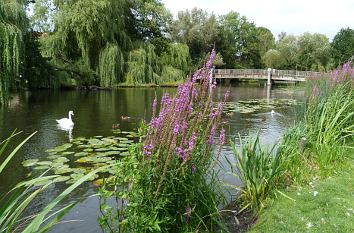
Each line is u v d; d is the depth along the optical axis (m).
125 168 3.35
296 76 40.28
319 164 6.07
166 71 32.53
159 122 3.36
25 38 21.88
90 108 16.86
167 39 39.16
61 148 8.68
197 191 3.80
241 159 5.25
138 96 22.86
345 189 5.18
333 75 9.05
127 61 29.94
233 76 44.06
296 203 4.77
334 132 6.66
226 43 56.38
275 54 58.62
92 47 28.30
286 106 18.94
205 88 3.73
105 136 10.36
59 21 26.52
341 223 4.18
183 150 3.32
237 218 4.61
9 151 8.46
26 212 5.15
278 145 6.27
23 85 23.86
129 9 36.75
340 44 50.94
